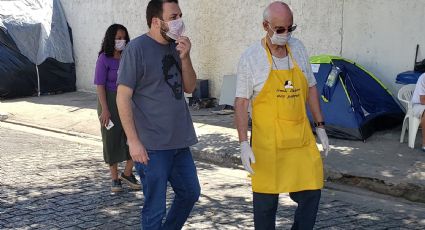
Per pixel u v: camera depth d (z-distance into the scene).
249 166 3.89
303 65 4.02
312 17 10.23
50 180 7.08
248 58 3.94
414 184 6.25
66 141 9.86
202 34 12.42
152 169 3.97
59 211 5.82
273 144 3.93
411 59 8.98
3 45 14.62
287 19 3.78
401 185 6.33
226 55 12.02
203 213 5.64
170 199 6.14
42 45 15.10
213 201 6.05
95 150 9.02
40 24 15.05
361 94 8.65
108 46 5.98
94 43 15.34
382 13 9.23
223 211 5.70
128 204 6.03
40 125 11.55
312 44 10.30
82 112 12.52
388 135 8.64
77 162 8.12
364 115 8.48
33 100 14.55
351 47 9.71
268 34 3.89
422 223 5.31
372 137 8.54
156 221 4.01
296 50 4.02
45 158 8.42
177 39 4.00
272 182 3.95
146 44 3.97
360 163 7.16
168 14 3.91
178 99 4.07
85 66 15.77
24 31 14.81
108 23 14.77
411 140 7.83
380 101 8.84
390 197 6.35
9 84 14.68
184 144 4.09
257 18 11.25
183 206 4.23
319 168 4.04
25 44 14.86
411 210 5.77
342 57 9.70
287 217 5.48
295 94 3.93
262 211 4.05
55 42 15.45
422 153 7.56
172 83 4.04
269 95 3.91
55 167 7.81
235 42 11.79
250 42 11.48
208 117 11.09
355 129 8.30
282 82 3.90
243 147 3.93
